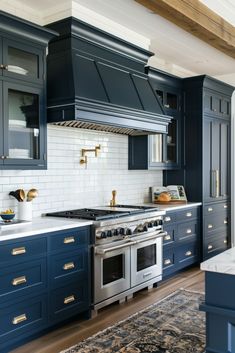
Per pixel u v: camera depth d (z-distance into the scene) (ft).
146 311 11.78
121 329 10.48
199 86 17.35
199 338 9.89
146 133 15.16
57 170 12.91
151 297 13.14
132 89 13.55
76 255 10.77
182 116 17.89
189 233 16.60
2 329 8.80
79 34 11.83
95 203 14.53
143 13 12.53
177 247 15.74
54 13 12.08
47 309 9.94
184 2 11.57
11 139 10.36
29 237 9.39
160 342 9.68
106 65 12.92
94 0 11.62
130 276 12.64
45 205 12.50
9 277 8.94
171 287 14.33
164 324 10.78
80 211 13.00
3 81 9.89
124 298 12.75
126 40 13.85
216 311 5.79
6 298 8.87
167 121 14.92
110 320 11.14
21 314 9.25
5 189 11.24
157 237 13.64
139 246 13.00
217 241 18.63
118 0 11.59
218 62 18.07
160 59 17.60
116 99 12.34
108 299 11.73
